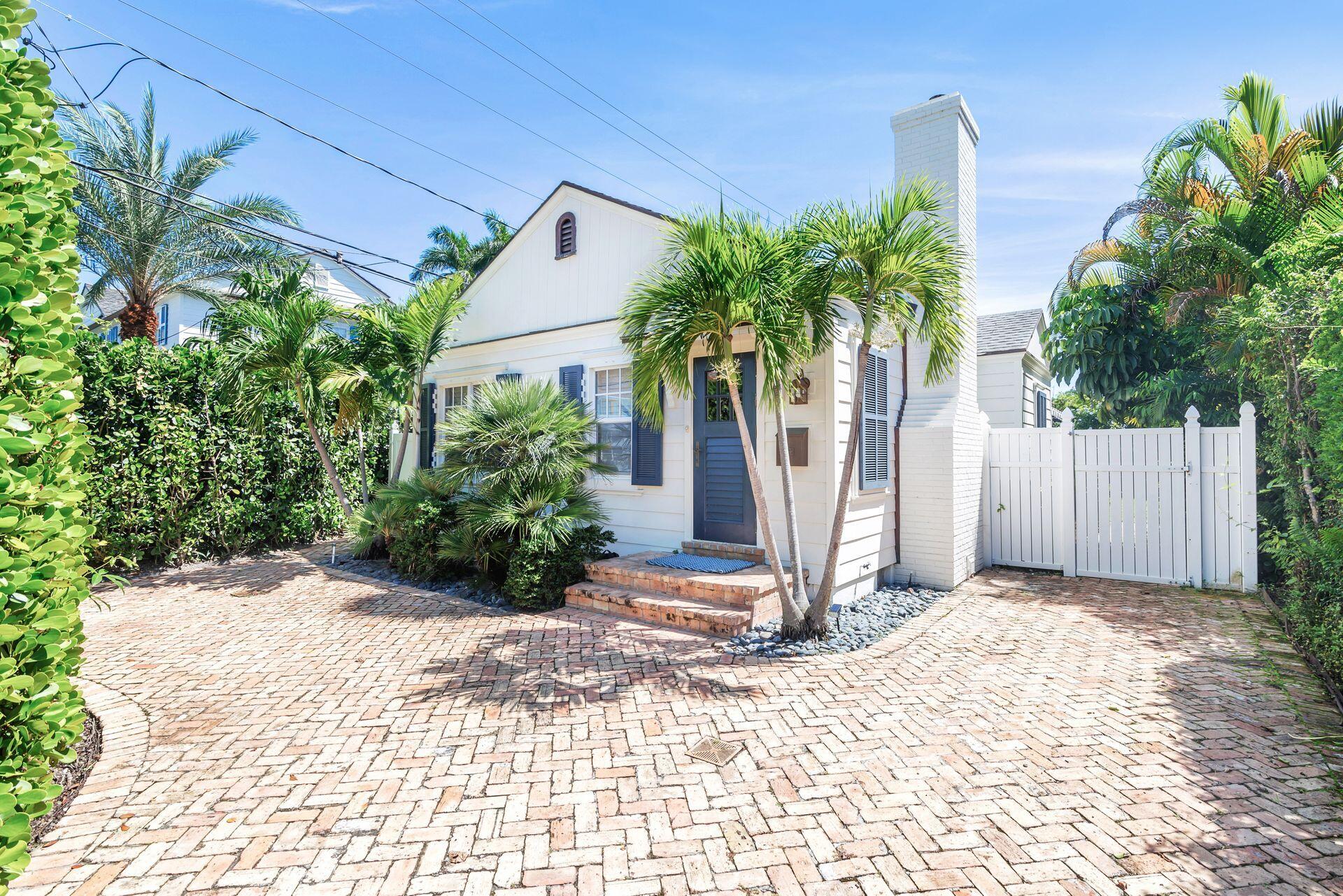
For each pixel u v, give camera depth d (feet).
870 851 8.36
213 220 37.83
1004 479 29.30
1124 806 9.35
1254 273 25.72
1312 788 9.75
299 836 8.79
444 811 9.39
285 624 19.83
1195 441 24.50
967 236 27.66
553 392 25.11
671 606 19.15
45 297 7.68
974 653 16.58
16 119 7.60
